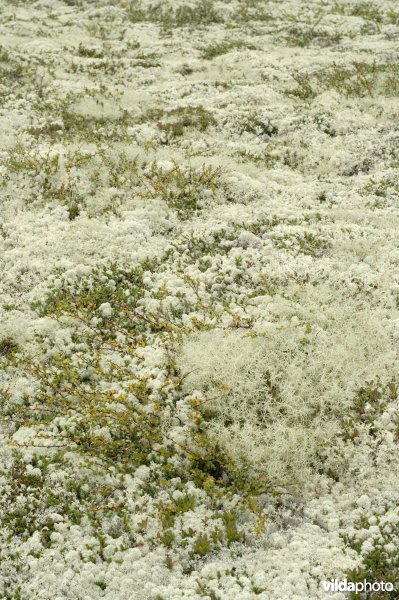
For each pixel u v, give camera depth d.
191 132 12.80
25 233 9.06
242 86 15.31
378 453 5.57
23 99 14.29
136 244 8.85
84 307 7.75
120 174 10.62
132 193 10.17
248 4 22.92
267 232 9.13
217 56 18.11
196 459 5.65
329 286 7.86
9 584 4.79
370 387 6.20
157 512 5.23
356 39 19.00
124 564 4.80
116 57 18.30
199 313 7.51
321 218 9.58
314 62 16.86
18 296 7.98
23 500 5.37
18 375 6.79
